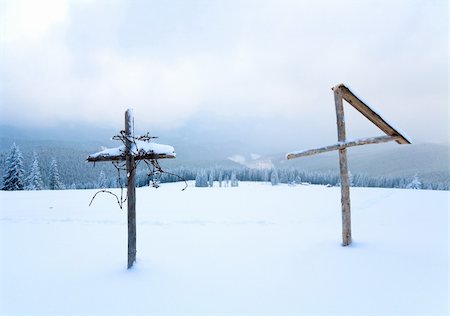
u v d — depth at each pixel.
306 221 10.87
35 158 47.69
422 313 3.39
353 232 7.86
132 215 5.20
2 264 5.63
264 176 100.75
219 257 5.82
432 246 6.00
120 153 5.14
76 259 5.95
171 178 86.56
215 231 8.92
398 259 5.15
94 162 5.22
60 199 23.19
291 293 4.00
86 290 4.27
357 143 6.09
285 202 20.05
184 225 10.29
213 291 4.14
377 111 5.78
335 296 3.87
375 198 21.89
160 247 6.85
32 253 6.52
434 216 11.48
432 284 4.14
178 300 3.88
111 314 3.55
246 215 13.05
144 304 3.79
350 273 4.60
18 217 13.17
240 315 3.46
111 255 6.21
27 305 3.84
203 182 70.38
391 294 3.88
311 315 3.41
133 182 5.21
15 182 42.59
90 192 32.28
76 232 9.23
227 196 26.16
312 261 5.23
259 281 4.46
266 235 8.02
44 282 4.62
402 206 15.72
